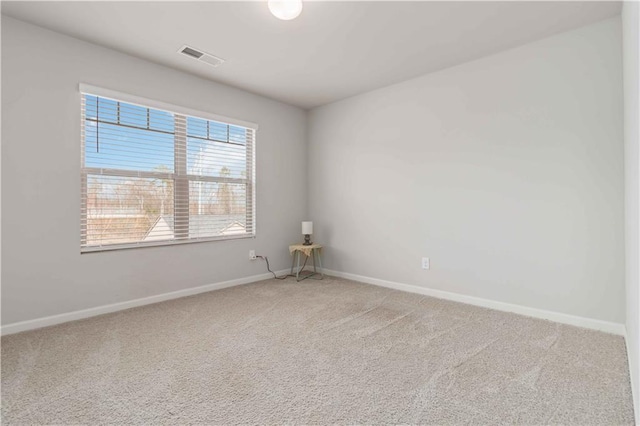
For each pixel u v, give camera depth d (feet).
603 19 7.57
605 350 6.64
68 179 8.45
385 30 8.07
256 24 7.83
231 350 6.72
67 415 4.63
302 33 8.24
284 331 7.75
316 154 14.55
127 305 9.50
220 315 8.89
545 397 5.05
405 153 11.43
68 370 5.88
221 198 11.94
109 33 8.27
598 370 5.86
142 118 9.89
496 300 9.39
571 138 8.06
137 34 8.32
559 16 7.44
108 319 8.57
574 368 5.93
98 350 6.70
